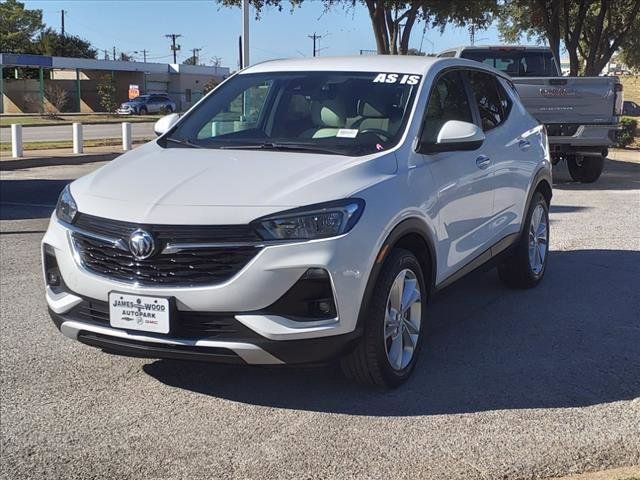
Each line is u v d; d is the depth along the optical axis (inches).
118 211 155.8
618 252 317.4
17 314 230.5
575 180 567.8
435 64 210.2
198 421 157.6
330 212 151.9
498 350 200.5
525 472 136.3
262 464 139.5
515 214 240.8
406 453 143.3
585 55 1275.8
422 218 175.3
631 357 195.3
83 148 891.4
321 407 164.1
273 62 229.9
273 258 146.9
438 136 182.4
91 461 141.1
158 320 150.4
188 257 149.1
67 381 178.2
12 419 158.1
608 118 480.4
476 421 157.0
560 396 170.1
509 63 541.3
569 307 240.2
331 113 196.5
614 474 133.6
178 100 2883.9
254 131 201.9
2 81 2386.8
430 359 193.6
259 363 151.3
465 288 263.7
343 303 151.4
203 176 164.6
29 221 401.1
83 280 158.1
